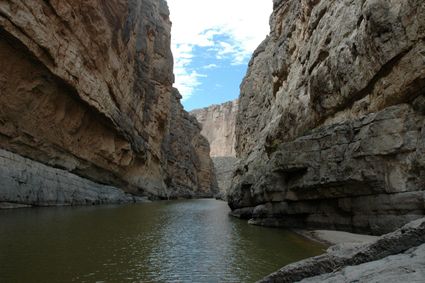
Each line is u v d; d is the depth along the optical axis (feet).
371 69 64.75
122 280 39.14
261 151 121.90
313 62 92.43
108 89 147.74
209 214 128.47
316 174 74.02
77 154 129.90
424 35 53.36
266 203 94.22
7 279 36.60
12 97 93.56
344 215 70.79
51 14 99.04
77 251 49.62
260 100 175.01
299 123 95.14
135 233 69.31
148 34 214.69
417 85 55.62
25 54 91.56
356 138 65.41
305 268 26.27
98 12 124.47
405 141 57.52
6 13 81.51
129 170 186.29
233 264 48.01
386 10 59.77
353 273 21.93
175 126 320.09
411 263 19.86
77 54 114.62
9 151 94.02
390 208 59.06
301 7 116.67
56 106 112.37
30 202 95.04
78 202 120.78
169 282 39.73
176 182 306.55
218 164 570.46
